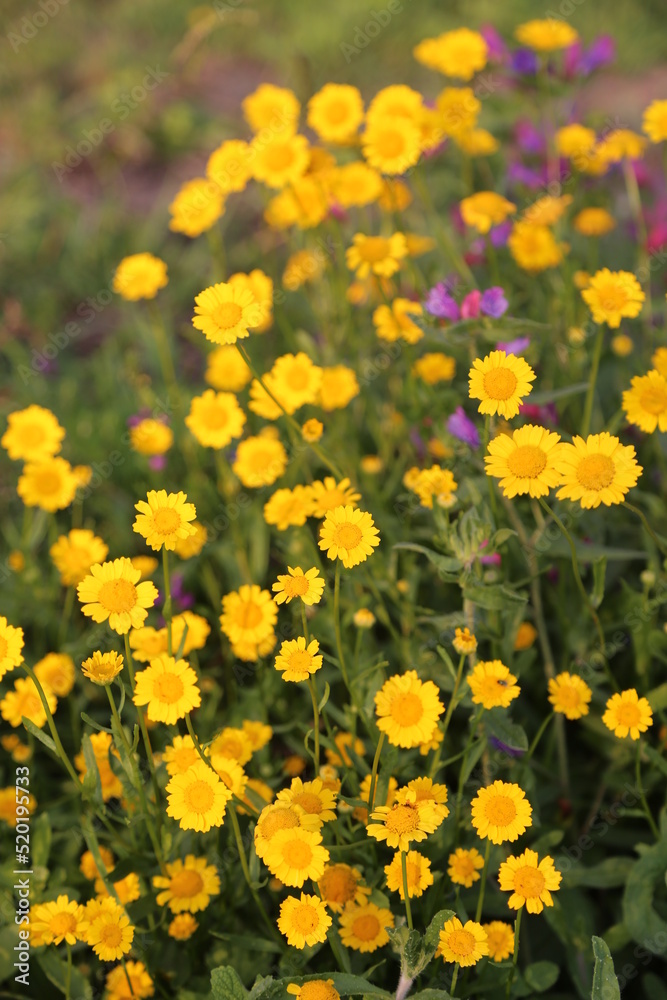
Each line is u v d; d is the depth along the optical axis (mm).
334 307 1281
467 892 1003
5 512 1341
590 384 1034
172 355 1551
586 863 1057
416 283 1131
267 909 1013
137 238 1884
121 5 2668
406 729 932
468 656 1044
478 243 1293
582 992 999
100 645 1131
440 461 1145
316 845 893
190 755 948
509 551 1092
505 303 1061
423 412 1138
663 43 2350
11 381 1574
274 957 1002
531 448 919
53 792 1119
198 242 1876
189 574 1206
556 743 1098
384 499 1156
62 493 1154
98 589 924
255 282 1161
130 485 1356
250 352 1400
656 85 2223
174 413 1299
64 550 1138
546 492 919
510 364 927
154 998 997
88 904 942
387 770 948
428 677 1038
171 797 922
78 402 1499
